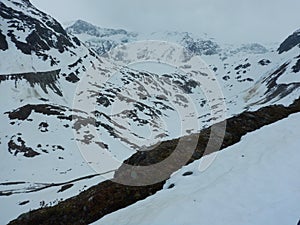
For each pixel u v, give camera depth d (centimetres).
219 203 953
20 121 8862
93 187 1595
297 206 887
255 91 16425
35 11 18550
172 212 947
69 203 1525
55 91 12412
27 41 14550
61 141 7900
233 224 847
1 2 16338
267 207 903
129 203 1368
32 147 7481
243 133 1734
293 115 1659
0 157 7044
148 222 933
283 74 14612
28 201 3822
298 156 1163
